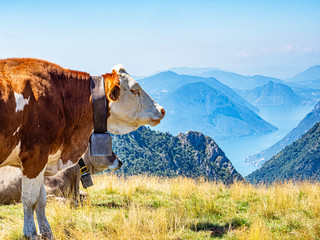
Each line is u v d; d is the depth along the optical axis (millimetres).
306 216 6824
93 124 4926
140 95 5191
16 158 4215
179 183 9875
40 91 4316
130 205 7430
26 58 4535
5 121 3953
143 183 9523
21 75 4242
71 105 4707
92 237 5059
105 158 6898
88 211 6441
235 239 5609
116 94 4777
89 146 4930
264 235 5410
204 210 7031
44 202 4797
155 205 7656
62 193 7141
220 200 8250
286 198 7555
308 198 7988
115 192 8930
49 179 7039
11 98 4012
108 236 5168
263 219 6645
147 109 5234
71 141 4793
